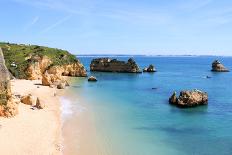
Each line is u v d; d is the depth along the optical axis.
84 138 40.00
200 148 37.44
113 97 75.00
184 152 35.91
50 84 87.00
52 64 116.69
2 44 128.38
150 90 90.81
